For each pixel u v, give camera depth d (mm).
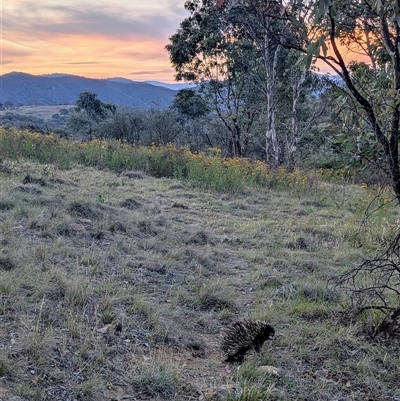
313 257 6824
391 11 3143
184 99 22969
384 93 3383
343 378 3562
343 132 3676
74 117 36000
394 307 4430
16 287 4090
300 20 3240
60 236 5840
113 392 3029
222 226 8367
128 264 5488
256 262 6484
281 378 3416
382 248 6602
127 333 3811
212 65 21016
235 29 16797
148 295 4773
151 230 7105
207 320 4461
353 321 4430
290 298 5152
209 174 12203
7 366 2951
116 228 6785
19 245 5230
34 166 11289
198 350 3893
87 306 4129
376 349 3955
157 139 30469
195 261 6070
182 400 3072
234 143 23391
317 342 4004
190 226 8039
